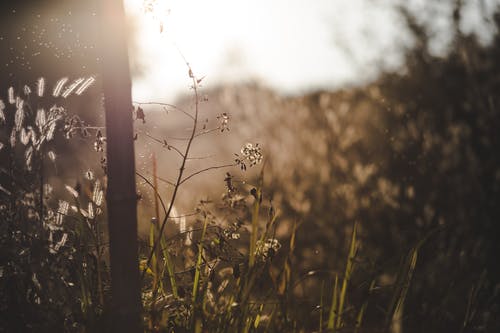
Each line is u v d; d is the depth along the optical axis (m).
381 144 5.44
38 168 2.51
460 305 3.34
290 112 5.97
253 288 2.38
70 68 2.73
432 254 3.84
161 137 2.49
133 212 2.01
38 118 2.47
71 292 2.40
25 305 2.35
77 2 2.64
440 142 4.95
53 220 2.48
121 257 2.00
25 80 2.78
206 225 2.61
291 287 2.44
